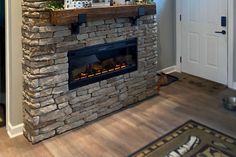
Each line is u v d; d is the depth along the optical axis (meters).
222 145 2.78
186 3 4.73
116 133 3.08
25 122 3.02
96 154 2.70
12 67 2.91
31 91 2.78
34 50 2.69
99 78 3.35
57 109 3.00
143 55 3.85
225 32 4.25
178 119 3.36
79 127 3.23
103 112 3.48
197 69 4.82
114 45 3.44
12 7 2.77
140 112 3.58
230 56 4.24
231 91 4.20
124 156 2.65
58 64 2.91
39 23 2.66
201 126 3.17
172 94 4.14
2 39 3.26
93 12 2.97
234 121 3.28
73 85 3.10
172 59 5.09
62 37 2.87
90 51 3.19
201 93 4.16
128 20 3.52
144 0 3.70
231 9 4.08
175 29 5.00
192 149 2.72
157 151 2.71
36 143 2.91
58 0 2.80
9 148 2.83
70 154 2.71
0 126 3.29
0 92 3.49
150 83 4.04
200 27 4.60
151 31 3.88
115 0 3.42
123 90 3.67
